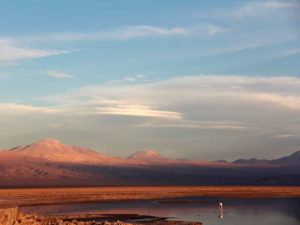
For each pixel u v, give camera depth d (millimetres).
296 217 51938
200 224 44219
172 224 44000
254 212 57406
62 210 61438
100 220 47312
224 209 61938
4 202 75188
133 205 70000
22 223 33625
